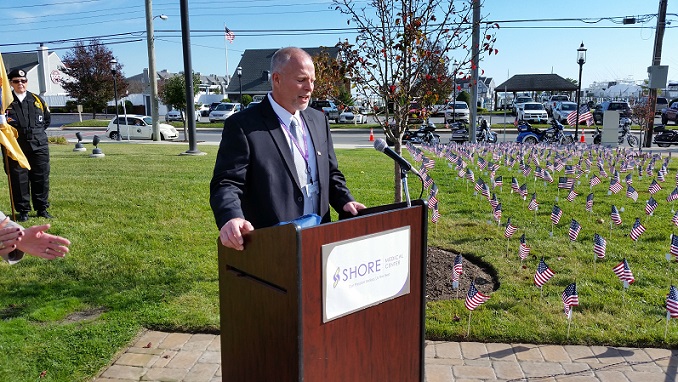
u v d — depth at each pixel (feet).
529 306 13.56
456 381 10.28
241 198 7.77
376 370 7.03
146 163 39.88
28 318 12.82
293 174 7.79
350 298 6.49
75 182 29.96
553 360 11.09
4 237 6.29
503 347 11.68
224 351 7.40
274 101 7.94
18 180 20.99
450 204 26.37
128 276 15.56
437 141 62.28
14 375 10.25
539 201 27.55
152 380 10.31
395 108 16.44
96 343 11.53
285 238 6.01
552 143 56.03
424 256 7.41
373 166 41.06
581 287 14.87
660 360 11.05
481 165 36.06
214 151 51.24
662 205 26.71
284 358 6.34
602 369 10.71
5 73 15.03
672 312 11.52
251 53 188.85
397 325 7.20
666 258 16.51
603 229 21.40
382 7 15.67
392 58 16.02
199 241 18.99
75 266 16.19
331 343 6.40
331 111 114.01
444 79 16.69
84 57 135.03
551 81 139.13
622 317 12.93
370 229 6.56
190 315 12.89
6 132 15.03
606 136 60.34
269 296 6.40
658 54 67.15
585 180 34.88
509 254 17.84
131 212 22.95
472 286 12.10
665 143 65.87
